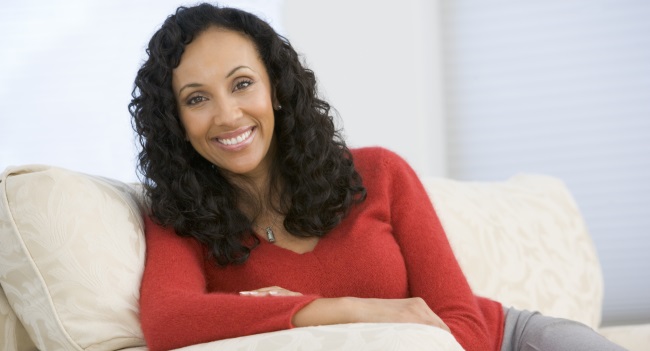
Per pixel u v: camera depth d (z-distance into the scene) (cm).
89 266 248
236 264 282
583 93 554
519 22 555
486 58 557
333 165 291
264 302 242
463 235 339
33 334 253
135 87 290
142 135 288
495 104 559
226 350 222
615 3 552
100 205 260
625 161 554
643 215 554
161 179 282
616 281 557
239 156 282
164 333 244
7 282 252
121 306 251
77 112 557
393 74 551
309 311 242
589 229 557
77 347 244
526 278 342
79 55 555
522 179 383
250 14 288
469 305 278
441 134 561
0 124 558
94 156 559
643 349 325
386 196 297
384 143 553
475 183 369
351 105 552
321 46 550
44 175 253
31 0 555
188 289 259
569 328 281
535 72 557
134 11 554
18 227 248
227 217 284
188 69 278
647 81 551
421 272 285
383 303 253
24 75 557
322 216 288
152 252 270
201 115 279
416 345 207
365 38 550
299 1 548
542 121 557
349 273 281
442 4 559
